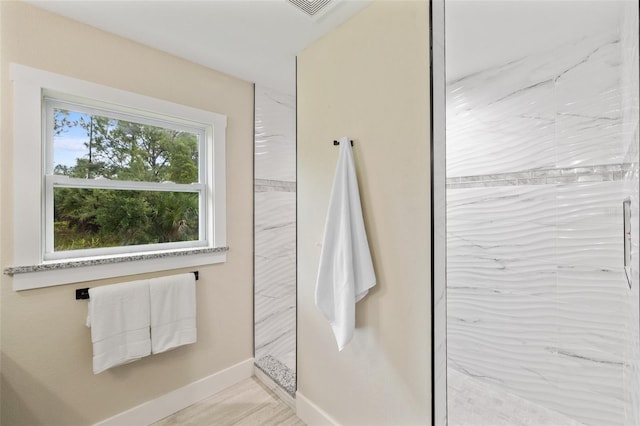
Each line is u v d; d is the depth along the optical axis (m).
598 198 1.20
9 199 1.23
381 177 1.20
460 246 1.52
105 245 1.55
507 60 1.37
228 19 1.37
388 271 1.18
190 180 1.84
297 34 1.47
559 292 1.31
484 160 1.44
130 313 1.46
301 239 1.59
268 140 2.13
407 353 1.12
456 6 1.15
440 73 1.05
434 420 1.01
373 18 1.23
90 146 1.51
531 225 1.36
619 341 1.17
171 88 1.67
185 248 1.80
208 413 1.66
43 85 1.29
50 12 1.32
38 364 1.29
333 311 1.28
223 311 1.90
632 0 0.64
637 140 0.59
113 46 1.48
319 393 1.50
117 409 1.50
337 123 1.39
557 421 1.27
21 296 1.25
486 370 1.42
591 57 1.18
